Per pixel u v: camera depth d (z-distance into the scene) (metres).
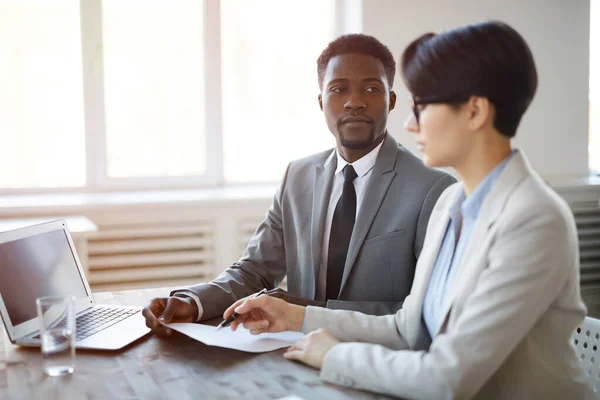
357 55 1.73
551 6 4.04
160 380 1.28
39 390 1.24
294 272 1.90
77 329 1.57
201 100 3.83
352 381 1.24
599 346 1.46
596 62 4.34
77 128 3.63
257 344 1.46
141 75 3.72
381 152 1.79
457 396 1.13
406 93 3.81
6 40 3.48
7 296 1.49
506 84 1.17
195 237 3.49
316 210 1.83
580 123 4.18
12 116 3.53
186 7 3.75
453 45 1.17
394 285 1.73
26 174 3.58
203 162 3.87
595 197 4.02
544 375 1.19
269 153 3.98
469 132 1.21
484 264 1.18
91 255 3.33
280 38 3.91
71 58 3.59
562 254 1.13
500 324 1.12
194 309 1.62
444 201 1.44
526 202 1.15
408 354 1.20
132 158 3.75
